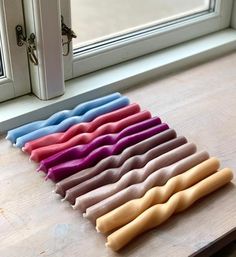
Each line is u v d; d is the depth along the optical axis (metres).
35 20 0.95
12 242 0.77
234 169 0.91
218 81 1.19
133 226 0.77
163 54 1.25
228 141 0.99
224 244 0.80
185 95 1.13
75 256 0.75
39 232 0.79
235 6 1.34
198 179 0.86
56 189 0.84
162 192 0.83
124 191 0.82
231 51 1.33
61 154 0.90
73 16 1.14
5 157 0.94
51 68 1.02
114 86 1.13
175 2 1.33
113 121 1.00
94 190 0.83
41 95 1.05
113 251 0.76
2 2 0.94
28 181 0.88
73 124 0.99
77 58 1.12
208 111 1.08
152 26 1.25
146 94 1.13
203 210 0.83
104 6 1.22
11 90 1.05
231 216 0.82
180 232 0.79
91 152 0.91
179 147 0.92
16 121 1.01
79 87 1.10
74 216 0.82
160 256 0.75
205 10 1.34
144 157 0.90
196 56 1.25
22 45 1.00
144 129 0.98
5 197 0.85
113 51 1.17
